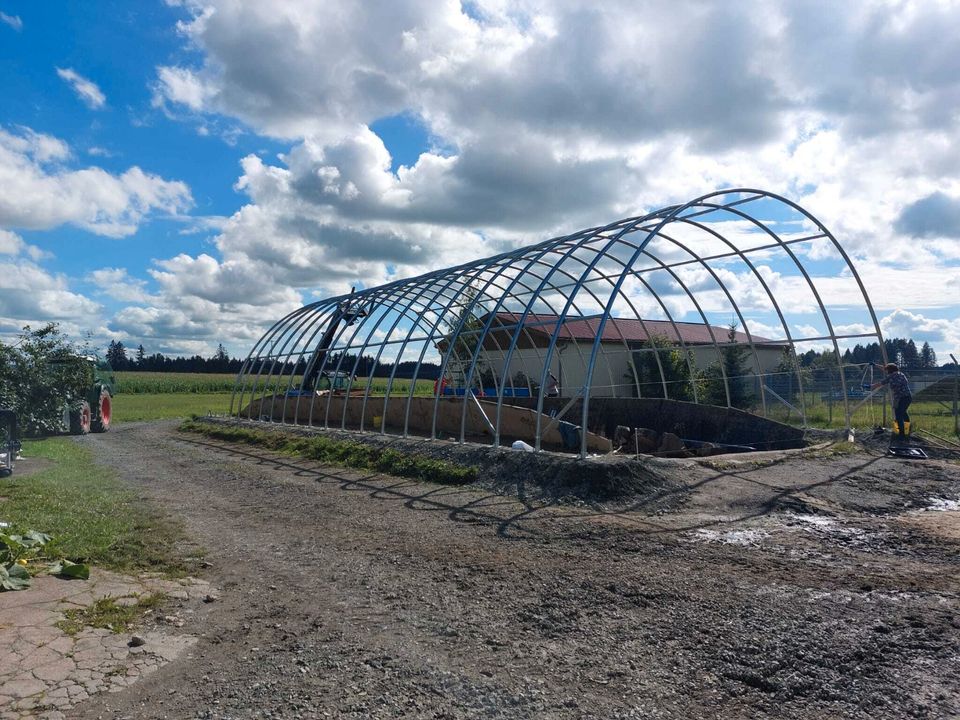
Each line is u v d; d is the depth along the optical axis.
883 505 8.62
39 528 7.32
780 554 6.54
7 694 3.78
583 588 5.61
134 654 4.35
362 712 3.65
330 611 5.21
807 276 13.13
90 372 17.56
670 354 23.11
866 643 4.41
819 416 18.27
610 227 12.99
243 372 24.62
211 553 6.90
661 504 8.58
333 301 20.97
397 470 11.74
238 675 4.09
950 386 18.48
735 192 11.84
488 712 3.65
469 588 5.70
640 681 3.98
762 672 4.05
